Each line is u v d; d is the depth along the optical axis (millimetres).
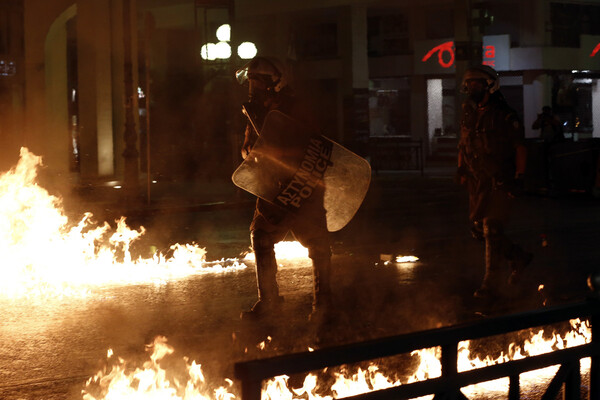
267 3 30266
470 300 6969
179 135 29578
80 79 24594
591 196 17625
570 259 9203
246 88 26609
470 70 6844
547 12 30172
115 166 25875
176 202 17281
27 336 5883
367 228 12820
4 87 29500
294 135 5684
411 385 2682
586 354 3084
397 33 31312
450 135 31406
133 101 16766
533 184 18344
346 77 29719
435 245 10703
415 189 21250
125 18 16297
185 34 32969
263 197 5754
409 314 6422
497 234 6844
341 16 29453
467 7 24844
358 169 5680
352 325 6020
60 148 28203
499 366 2871
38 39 26531
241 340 5645
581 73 31656
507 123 6742
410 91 31562
